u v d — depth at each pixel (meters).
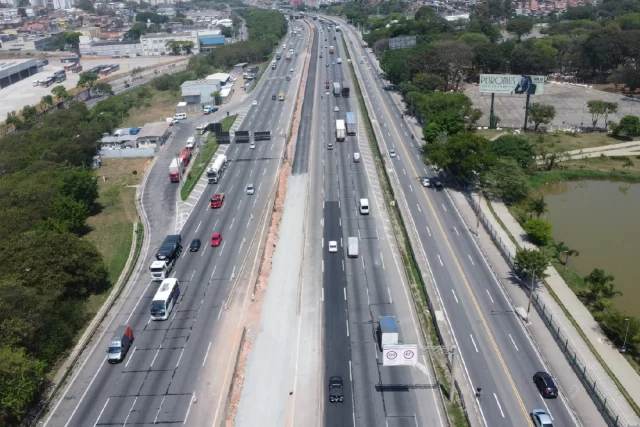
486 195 163.38
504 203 159.12
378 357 96.94
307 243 136.88
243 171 183.25
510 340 100.81
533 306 110.75
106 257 135.12
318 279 121.50
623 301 113.00
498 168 160.50
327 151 199.88
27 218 135.38
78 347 101.62
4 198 145.75
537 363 94.94
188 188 170.00
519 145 177.50
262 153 198.62
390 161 189.38
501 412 84.50
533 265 113.69
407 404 86.44
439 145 169.62
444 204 157.12
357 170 182.12
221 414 85.62
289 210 154.62
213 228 146.12
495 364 94.75
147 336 104.81
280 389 90.88
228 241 139.00
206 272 125.56
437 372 93.38
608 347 99.62
